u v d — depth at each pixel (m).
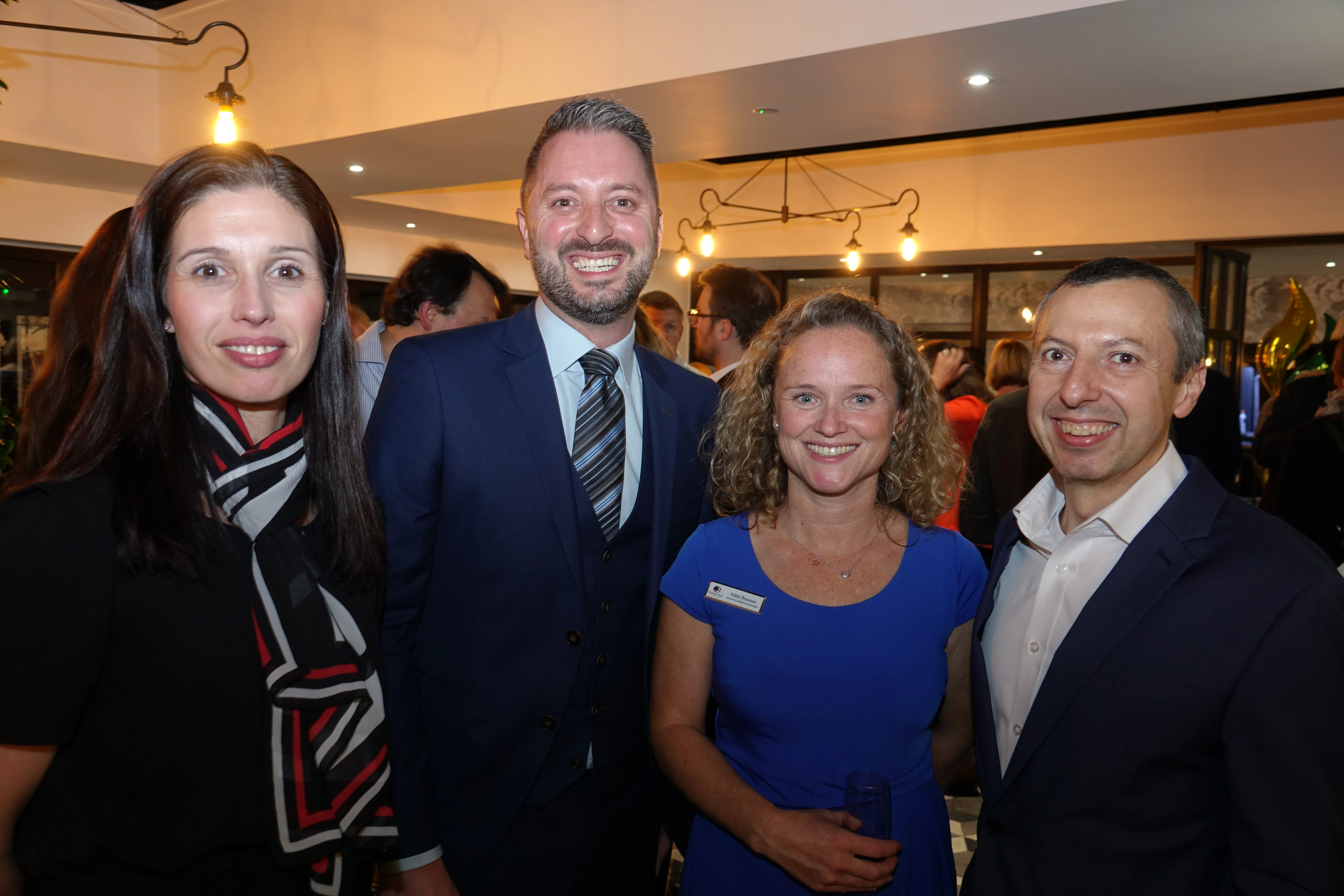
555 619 1.46
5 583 0.87
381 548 1.19
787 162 8.48
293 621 1.03
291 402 1.15
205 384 1.00
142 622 0.94
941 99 3.82
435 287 2.90
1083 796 1.12
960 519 3.57
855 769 1.39
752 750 1.43
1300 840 0.99
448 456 1.44
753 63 3.48
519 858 1.50
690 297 10.53
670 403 1.63
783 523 1.48
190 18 5.34
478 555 1.45
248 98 5.14
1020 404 3.39
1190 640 1.07
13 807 0.91
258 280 0.99
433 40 4.41
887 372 1.38
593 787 1.54
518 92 4.13
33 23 4.96
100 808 0.94
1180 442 4.01
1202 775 1.08
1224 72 3.38
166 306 0.98
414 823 1.35
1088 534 1.21
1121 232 7.21
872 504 1.46
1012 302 8.79
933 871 1.40
